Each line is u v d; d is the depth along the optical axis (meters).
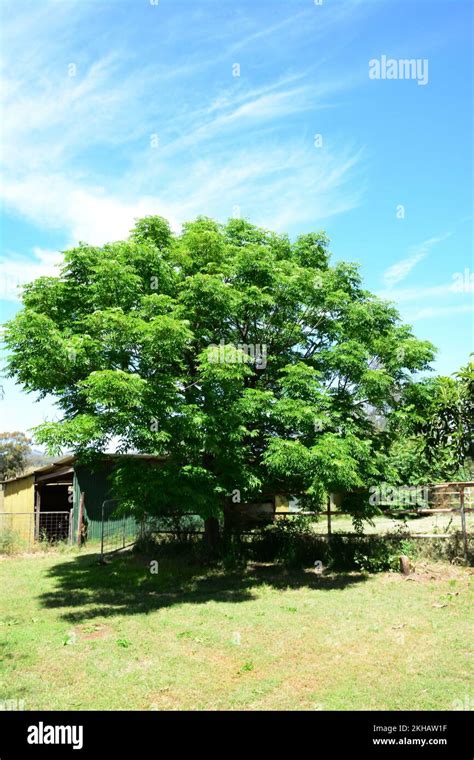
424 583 12.83
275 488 15.95
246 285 14.13
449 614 10.09
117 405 10.58
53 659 7.92
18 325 10.54
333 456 12.45
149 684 6.90
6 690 6.79
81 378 11.95
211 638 8.83
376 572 14.50
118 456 13.90
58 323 12.65
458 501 16.69
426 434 15.88
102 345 11.38
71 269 13.20
